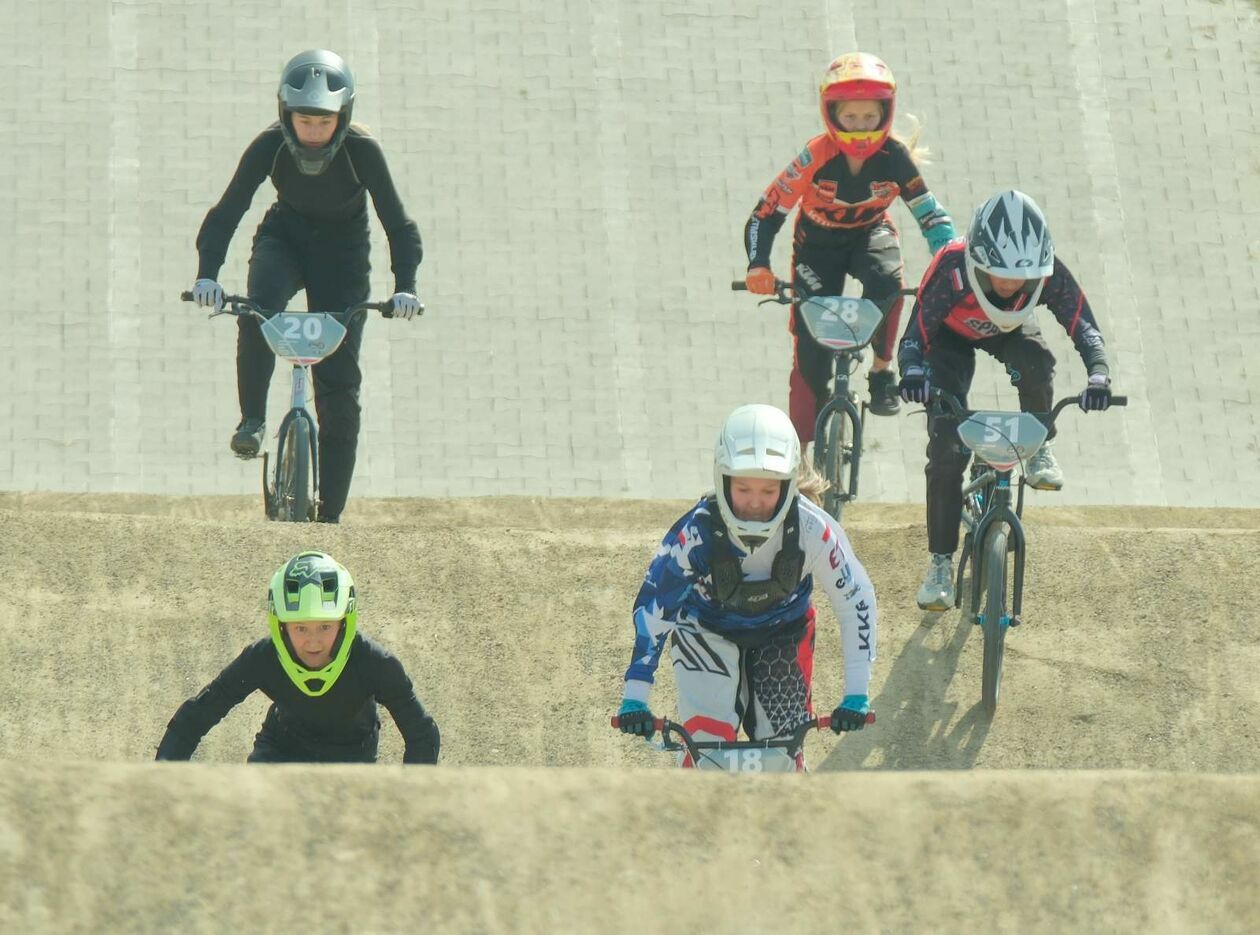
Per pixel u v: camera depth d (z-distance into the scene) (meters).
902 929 10.29
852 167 32.16
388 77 64.12
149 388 57.47
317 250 32.28
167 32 64.56
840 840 10.70
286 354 30.72
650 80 65.00
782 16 67.12
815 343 34.34
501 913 10.23
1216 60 67.81
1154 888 10.50
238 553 29.42
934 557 27.47
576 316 59.50
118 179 61.31
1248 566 29.41
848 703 18.48
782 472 17.77
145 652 27.03
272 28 65.06
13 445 55.56
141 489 55.22
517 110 63.84
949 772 11.14
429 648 27.50
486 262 60.22
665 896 10.37
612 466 56.53
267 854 10.35
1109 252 62.53
